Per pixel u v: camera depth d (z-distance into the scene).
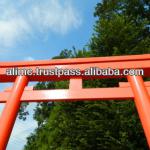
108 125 13.23
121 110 13.26
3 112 7.39
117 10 24.88
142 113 6.85
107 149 13.78
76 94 7.59
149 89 7.44
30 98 7.71
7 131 7.11
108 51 16.09
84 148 14.26
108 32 15.95
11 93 7.75
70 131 14.77
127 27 16.12
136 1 24.62
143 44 15.83
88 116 14.01
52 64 8.05
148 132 6.52
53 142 17.22
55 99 7.62
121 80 14.66
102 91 7.53
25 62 8.16
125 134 12.78
